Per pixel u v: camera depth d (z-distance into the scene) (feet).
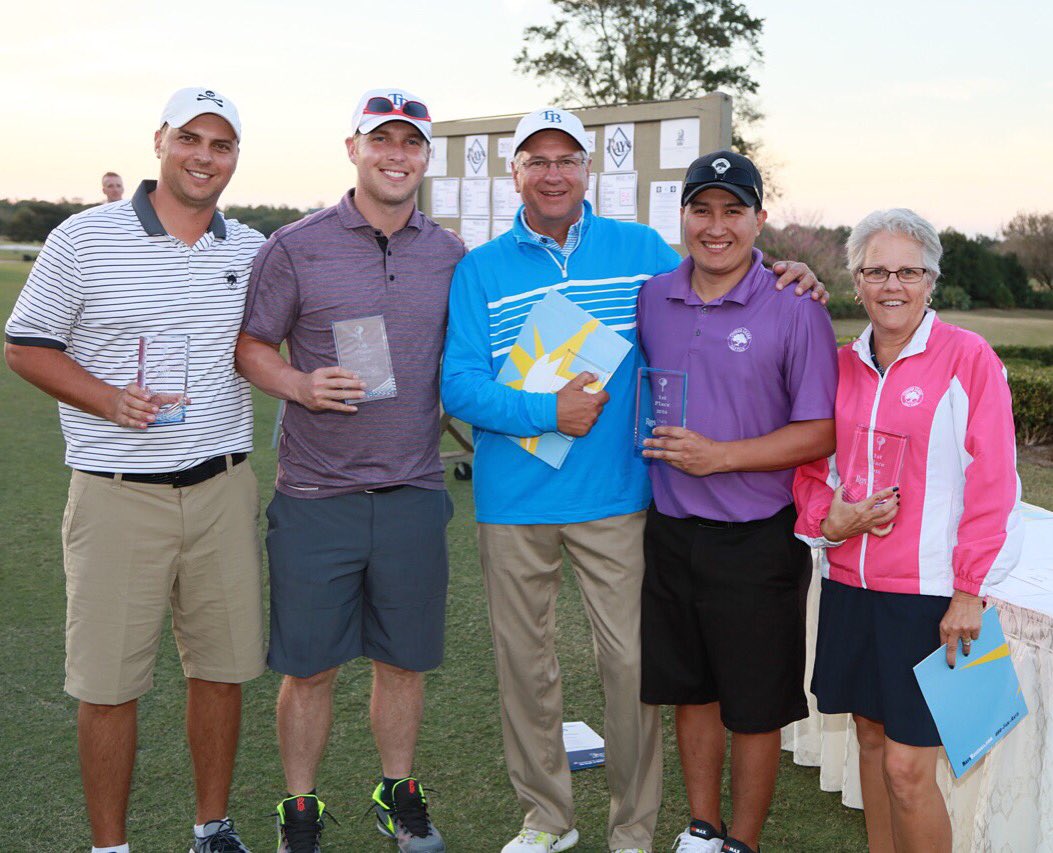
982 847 7.66
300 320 8.17
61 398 7.49
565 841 8.75
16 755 10.13
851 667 7.09
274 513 8.48
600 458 8.14
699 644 8.01
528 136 7.75
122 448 7.66
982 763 7.79
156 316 7.65
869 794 7.50
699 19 83.56
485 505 8.37
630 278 8.29
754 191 7.35
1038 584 7.81
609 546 8.20
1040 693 7.20
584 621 14.43
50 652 12.74
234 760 8.54
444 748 10.52
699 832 8.28
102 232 7.50
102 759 7.90
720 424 7.65
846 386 7.12
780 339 7.47
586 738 10.78
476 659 12.84
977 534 6.35
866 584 6.89
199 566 8.10
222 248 7.97
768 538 7.68
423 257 8.23
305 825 8.38
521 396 7.82
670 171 17.04
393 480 8.30
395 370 8.18
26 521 18.71
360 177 7.95
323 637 8.34
